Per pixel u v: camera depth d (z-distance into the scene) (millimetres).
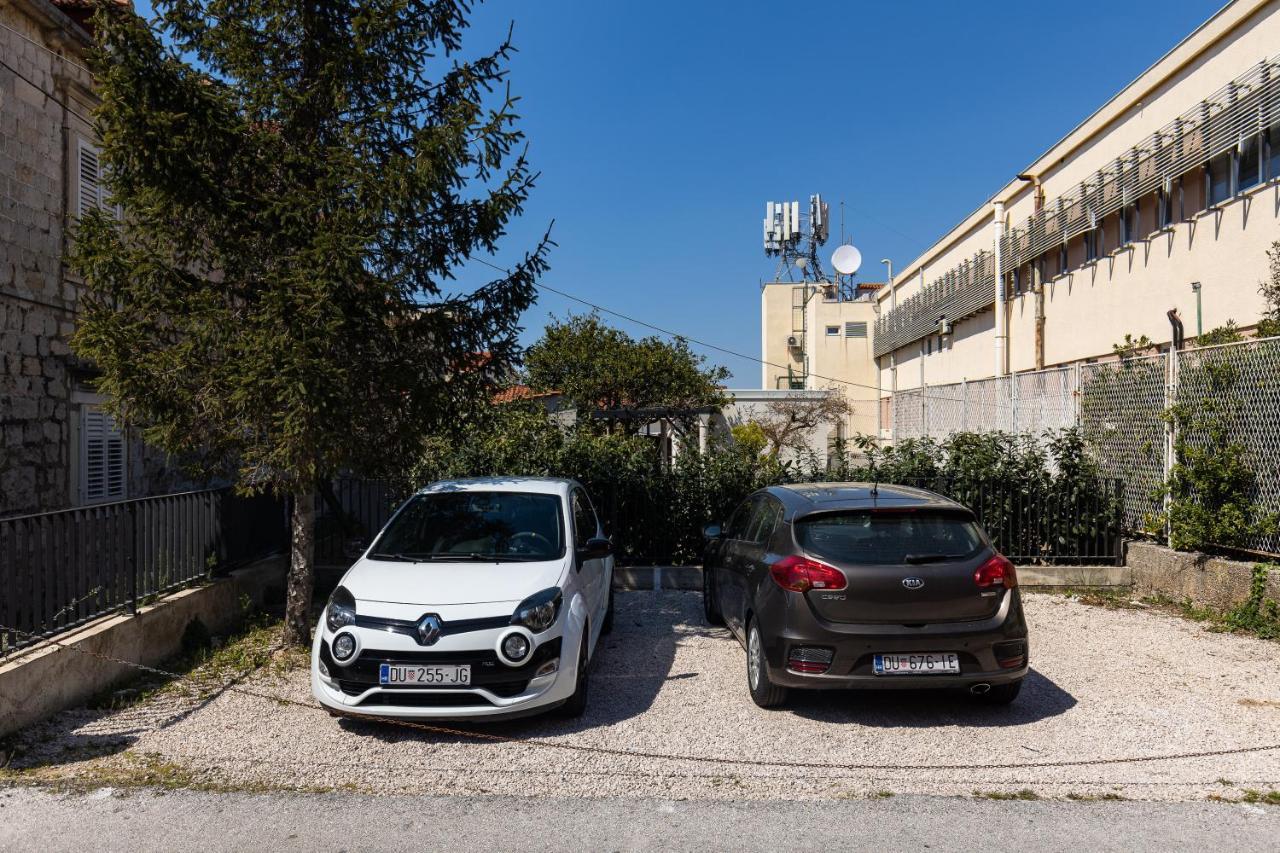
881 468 9992
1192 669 6266
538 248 6918
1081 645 6973
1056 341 18266
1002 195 20828
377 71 6496
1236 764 4453
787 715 5293
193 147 5707
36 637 5184
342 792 4133
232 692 5727
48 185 8570
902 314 31375
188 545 7137
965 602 4953
